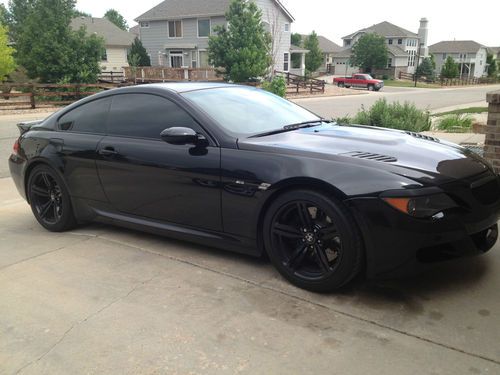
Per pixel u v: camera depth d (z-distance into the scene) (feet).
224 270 11.65
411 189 9.13
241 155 10.97
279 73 119.03
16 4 141.69
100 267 12.19
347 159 9.92
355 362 7.98
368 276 9.68
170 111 12.48
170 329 9.18
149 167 12.41
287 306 9.85
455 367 7.76
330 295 10.22
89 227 15.52
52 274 11.89
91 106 14.33
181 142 11.36
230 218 11.31
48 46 77.10
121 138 13.20
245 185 10.80
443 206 9.27
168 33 140.97
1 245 14.17
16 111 65.10
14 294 10.89
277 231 10.64
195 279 11.24
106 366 8.15
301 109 14.64
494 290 10.13
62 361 8.34
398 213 9.06
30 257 13.08
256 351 8.39
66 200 14.70
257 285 10.82
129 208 13.35
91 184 13.94
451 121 36.45
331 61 272.51
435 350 8.21
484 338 8.50
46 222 15.35
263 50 94.68
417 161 10.09
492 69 283.18
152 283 11.14
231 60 92.27
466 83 212.43
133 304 10.19
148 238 14.14
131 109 13.32
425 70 218.59
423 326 8.93
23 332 9.30
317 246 10.14
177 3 140.56
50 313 9.97
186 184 11.80
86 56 80.28
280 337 8.77
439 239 9.25
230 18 92.94
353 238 9.53
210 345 8.61
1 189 21.98
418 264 9.37
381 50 212.23
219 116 12.07
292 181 10.11
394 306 9.67
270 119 12.84
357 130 12.69
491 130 17.94
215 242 11.88
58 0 78.33
